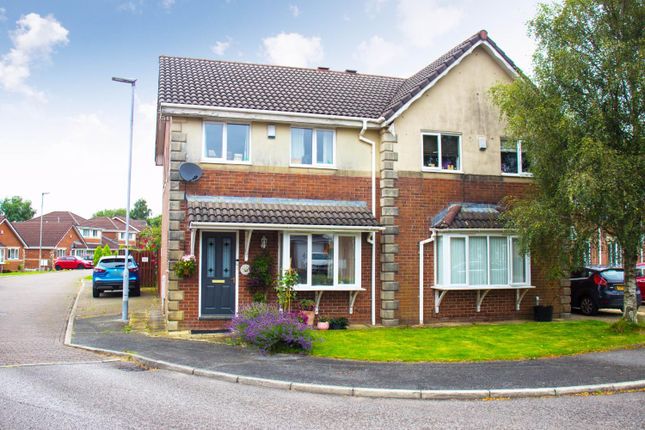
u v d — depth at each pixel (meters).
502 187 17.00
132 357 10.77
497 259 16.28
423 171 16.25
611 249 14.55
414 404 7.98
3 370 9.52
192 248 14.08
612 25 13.26
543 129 13.23
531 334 13.77
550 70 13.48
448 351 11.57
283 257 14.48
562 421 7.06
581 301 18.41
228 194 14.80
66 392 8.04
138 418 6.87
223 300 14.43
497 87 14.51
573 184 12.09
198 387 8.70
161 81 15.77
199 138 14.66
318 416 7.23
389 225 15.73
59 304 19.91
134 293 22.95
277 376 9.28
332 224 14.45
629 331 13.67
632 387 8.85
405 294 15.77
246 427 6.64
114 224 85.25
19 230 65.88
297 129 15.77
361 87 18.66
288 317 12.02
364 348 11.84
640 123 12.80
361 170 16.03
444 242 15.80
